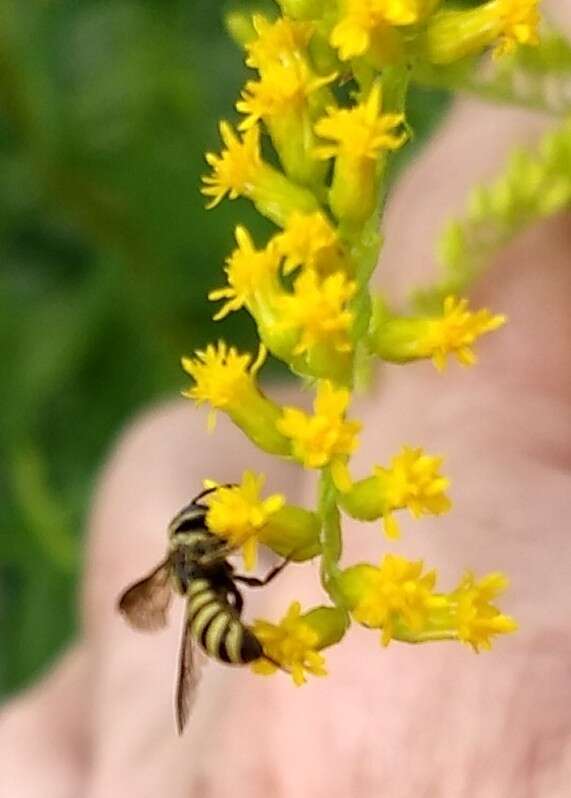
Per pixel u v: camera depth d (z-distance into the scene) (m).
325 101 0.09
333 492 0.08
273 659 0.08
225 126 0.09
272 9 0.19
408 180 0.17
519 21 0.09
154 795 0.16
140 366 0.22
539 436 0.14
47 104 0.20
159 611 0.11
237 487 0.09
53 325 0.22
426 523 0.13
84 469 0.23
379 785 0.11
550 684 0.11
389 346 0.09
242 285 0.09
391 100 0.09
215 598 0.10
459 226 0.13
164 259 0.20
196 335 0.21
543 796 0.11
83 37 0.21
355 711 0.12
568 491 0.13
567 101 0.12
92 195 0.20
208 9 0.21
